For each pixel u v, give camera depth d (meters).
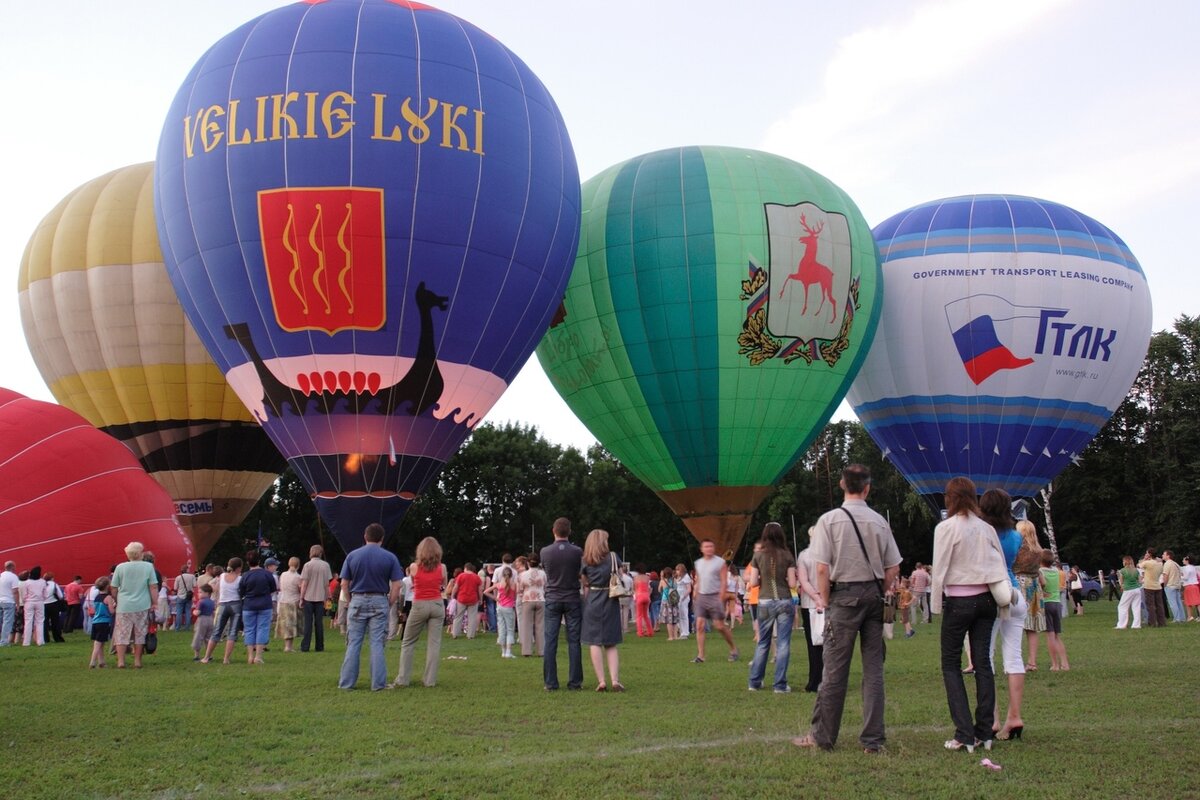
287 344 18.42
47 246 28.70
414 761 6.79
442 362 18.77
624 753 6.92
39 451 22.91
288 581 16.84
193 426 27.86
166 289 27.61
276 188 18.16
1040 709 8.85
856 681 11.20
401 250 18.20
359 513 18.50
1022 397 26.88
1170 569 22.77
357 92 18.39
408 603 19.34
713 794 5.68
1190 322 53.56
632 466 25.95
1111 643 16.17
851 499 7.02
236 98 18.62
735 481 24.64
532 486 61.50
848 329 24.73
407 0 20.55
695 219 23.91
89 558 22.47
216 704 9.62
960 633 6.88
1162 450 52.16
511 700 9.80
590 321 24.70
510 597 15.74
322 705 9.48
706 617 14.26
